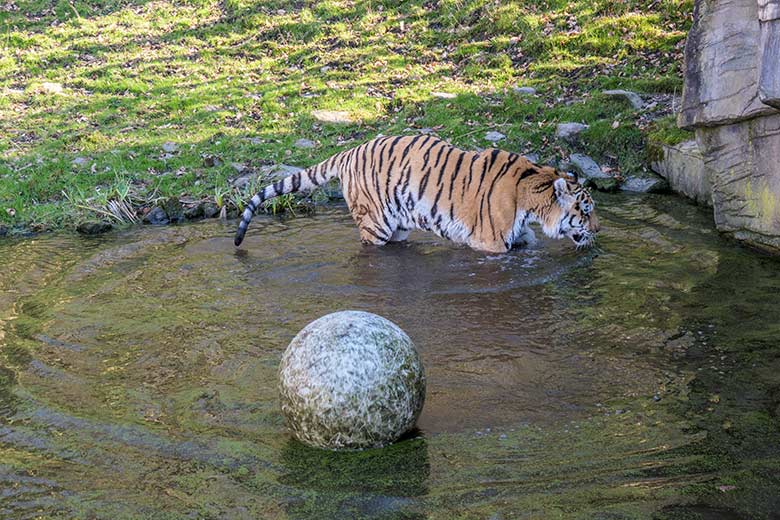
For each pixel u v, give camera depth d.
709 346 8.48
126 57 21.09
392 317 9.66
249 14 22.75
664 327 9.04
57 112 18.28
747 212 11.48
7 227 13.84
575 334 9.02
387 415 6.58
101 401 7.67
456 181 12.12
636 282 10.54
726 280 10.37
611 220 13.34
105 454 6.72
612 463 6.38
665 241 12.10
